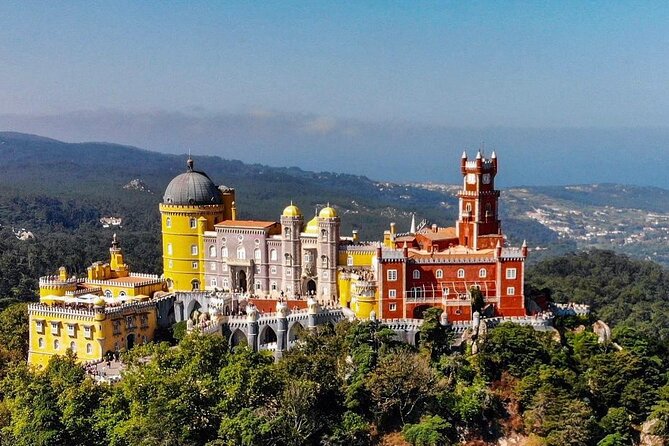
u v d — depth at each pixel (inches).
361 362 6486.2
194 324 7327.8
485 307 7480.3
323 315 7465.6
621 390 6683.1
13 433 5629.9
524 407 6402.6
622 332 7618.1
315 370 6097.4
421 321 7239.2
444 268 7549.2
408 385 6112.2
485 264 7573.8
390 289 7475.4
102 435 5639.8
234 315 7544.3
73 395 5679.1
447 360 6638.8
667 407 6358.3
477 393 6328.7
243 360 5866.1
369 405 6136.8
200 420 5639.8
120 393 5812.0
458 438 6200.8
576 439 5999.0
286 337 7337.6
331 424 5905.5
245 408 5590.6
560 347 7096.5
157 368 5954.7
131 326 7519.7
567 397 6240.2
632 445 6259.8
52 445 5447.8
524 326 6978.4
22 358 7815.0
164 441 5339.6
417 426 5910.4
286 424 5551.2
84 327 7224.4
